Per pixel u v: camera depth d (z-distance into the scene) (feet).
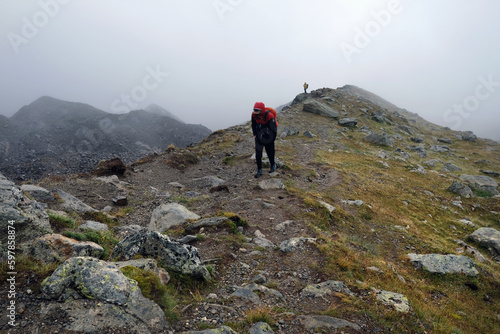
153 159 73.26
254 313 15.62
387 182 75.72
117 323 12.44
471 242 51.90
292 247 27.02
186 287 18.16
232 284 20.47
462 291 30.14
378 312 17.57
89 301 13.04
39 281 13.97
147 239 19.43
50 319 11.99
